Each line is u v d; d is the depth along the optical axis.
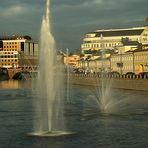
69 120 56.62
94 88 145.25
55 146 39.12
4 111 69.88
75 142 40.88
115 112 67.81
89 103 84.44
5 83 198.62
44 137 43.09
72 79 186.50
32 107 76.56
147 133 46.16
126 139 42.66
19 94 115.19
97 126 51.31
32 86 165.50
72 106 77.88
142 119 58.50
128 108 73.94
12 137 43.44
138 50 185.38
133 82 124.50
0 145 39.78
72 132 46.12
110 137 43.62
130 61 191.12
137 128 49.78
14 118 59.59
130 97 98.38
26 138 42.72
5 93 120.50
